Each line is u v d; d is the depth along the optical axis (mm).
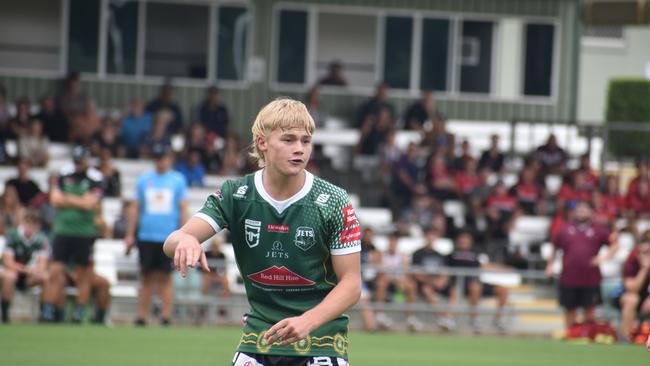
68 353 33406
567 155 71562
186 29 78125
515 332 52000
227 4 78062
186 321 48531
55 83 76375
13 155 65750
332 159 72562
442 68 82875
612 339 45438
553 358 37312
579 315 52750
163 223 41969
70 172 42719
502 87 83688
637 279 44750
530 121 73375
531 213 65438
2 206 54500
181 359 32656
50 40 76562
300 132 13758
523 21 83688
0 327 41125
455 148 72562
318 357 14148
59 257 43031
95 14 76875
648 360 37125
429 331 50625
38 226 45562
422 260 52312
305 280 14234
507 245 58812
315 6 79500
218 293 49219
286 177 13953
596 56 101062
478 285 50938
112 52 77250
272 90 80125
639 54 101500
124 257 52312
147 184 42062
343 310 13734
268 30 77562
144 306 43469
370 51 81875
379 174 69375
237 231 14266
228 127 69375
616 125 69438
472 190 65000
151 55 77812
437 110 82875
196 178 63156
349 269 14039
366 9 81438
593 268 45812
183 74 78125
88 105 68312
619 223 65375
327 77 79125
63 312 44031
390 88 82312
